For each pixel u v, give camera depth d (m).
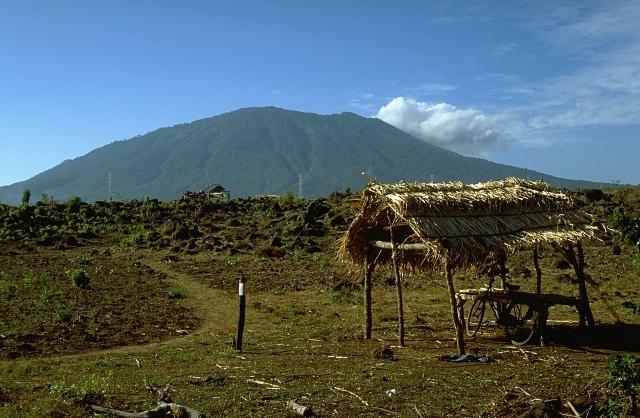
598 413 8.53
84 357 13.63
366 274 15.77
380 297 22.45
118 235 39.72
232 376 11.59
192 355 13.62
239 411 9.36
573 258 15.63
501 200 14.84
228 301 22.06
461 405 9.51
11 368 12.32
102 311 19.17
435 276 25.64
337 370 12.05
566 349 14.01
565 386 10.46
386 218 15.40
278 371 11.98
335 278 26.39
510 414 8.84
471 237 13.72
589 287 22.39
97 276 26.42
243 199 51.12
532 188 16.44
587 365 12.34
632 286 22.39
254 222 41.12
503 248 13.83
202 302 21.86
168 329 17.16
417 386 10.68
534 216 15.30
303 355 13.64
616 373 8.19
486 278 25.16
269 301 22.03
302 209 42.59
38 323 17.06
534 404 8.79
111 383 11.03
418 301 21.58
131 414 9.12
